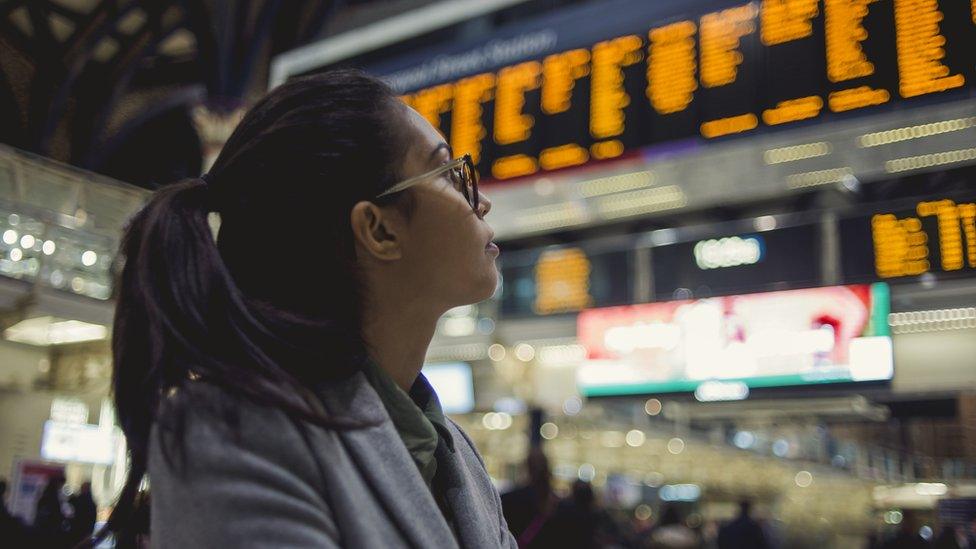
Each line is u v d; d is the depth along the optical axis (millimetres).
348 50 6496
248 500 513
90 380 4406
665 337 7098
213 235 673
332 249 689
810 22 4496
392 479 592
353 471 573
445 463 733
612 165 4973
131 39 8898
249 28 7281
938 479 6535
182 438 530
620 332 7312
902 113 4156
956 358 6266
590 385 7379
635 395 7156
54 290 4055
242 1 7230
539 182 5223
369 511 562
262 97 719
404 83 6000
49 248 4137
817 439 9969
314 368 616
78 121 8789
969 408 6469
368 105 706
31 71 8148
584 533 3365
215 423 537
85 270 4277
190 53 9719
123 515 641
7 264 4023
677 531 5945
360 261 701
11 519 3297
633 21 5137
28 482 3604
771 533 8055
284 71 6773
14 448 4211
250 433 539
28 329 4473
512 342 8234
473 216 735
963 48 4047
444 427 752
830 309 6297
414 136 721
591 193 7477
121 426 606
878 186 8492
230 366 554
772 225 6828
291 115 682
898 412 7438
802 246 6652
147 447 588
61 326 4504
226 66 7109
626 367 7234
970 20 4074
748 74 4625
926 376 6332
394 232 703
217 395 547
